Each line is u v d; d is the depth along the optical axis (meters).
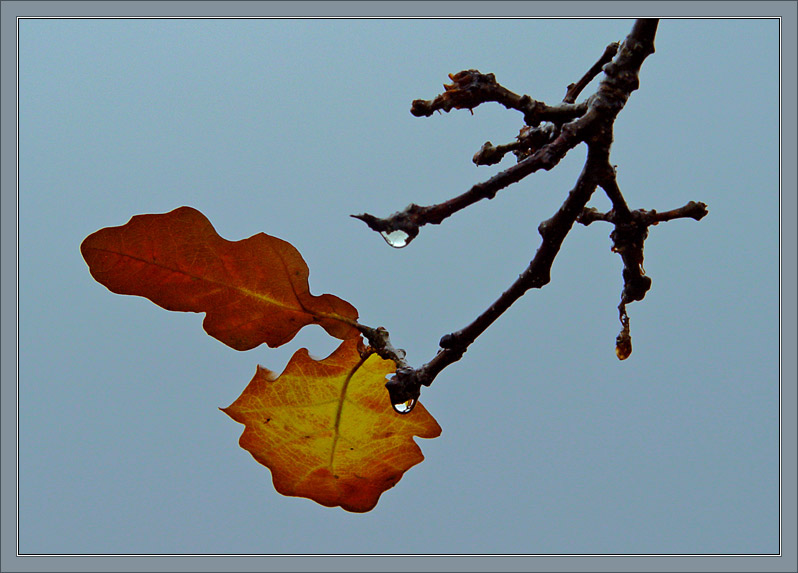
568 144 0.94
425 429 0.99
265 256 0.97
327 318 0.97
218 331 0.98
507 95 0.95
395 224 0.93
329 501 0.99
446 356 0.96
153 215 0.96
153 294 0.97
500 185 0.94
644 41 0.94
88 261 0.96
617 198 0.97
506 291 0.96
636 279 0.98
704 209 0.97
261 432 0.98
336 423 0.99
